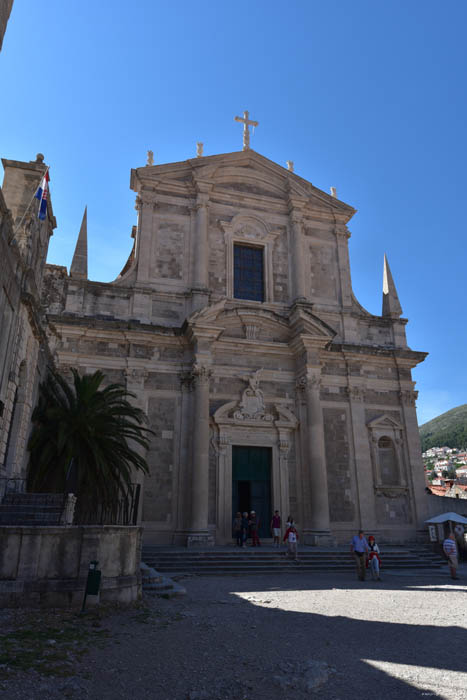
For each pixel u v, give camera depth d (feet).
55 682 18.58
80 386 61.52
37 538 31.83
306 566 64.08
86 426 58.18
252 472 83.35
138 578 36.83
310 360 85.10
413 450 89.71
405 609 35.88
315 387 84.07
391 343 97.30
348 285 98.02
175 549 67.82
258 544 75.72
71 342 80.38
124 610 32.27
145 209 90.74
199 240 90.12
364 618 32.37
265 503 82.64
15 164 52.13
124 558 35.19
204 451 76.54
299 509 81.82
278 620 31.37
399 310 99.60
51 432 57.36
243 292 93.04
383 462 89.66
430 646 25.07
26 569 31.22
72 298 83.46
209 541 72.84
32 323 51.21
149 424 79.41
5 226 39.75
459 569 67.41
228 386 84.89
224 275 91.40
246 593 43.91
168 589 42.24
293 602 39.01
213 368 84.17
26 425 53.11
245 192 97.76
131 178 94.43
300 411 85.46
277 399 86.48
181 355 84.02
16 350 46.16
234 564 63.57
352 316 95.71
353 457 86.38
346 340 93.76
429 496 87.81
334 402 88.74
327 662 22.16
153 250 89.10
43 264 60.59
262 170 100.42
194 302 86.28
